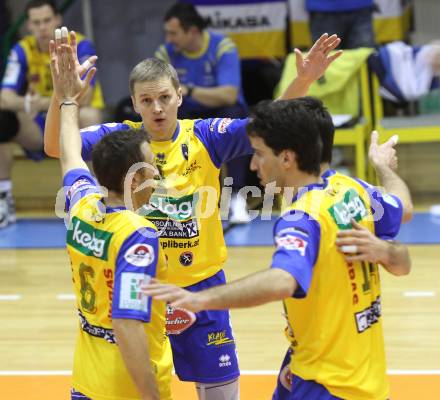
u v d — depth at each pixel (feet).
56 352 55.26
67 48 34.63
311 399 28.91
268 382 49.01
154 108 37.73
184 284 39.58
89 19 113.60
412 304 61.98
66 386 49.65
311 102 29.45
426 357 52.19
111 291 30.81
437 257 73.05
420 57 89.76
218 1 104.88
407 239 78.59
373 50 91.09
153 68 37.83
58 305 64.59
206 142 39.42
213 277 40.01
